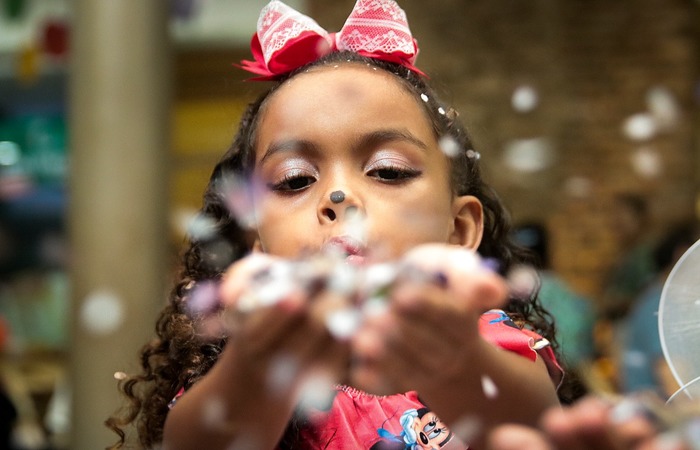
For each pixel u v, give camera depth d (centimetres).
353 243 105
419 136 118
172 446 83
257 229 123
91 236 358
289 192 114
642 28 532
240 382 75
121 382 170
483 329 107
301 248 110
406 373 73
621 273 340
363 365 73
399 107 119
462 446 113
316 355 73
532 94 189
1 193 518
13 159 527
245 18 475
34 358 436
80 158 361
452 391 76
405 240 111
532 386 82
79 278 358
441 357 72
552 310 208
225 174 145
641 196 473
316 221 110
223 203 145
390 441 115
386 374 72
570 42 535
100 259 356
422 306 70
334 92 117
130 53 360
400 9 137
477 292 70
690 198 494
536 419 81
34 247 499
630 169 510
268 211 114
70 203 363
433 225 115
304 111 116
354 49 135
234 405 76
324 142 113
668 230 344
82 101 362
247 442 78
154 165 363
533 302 154
